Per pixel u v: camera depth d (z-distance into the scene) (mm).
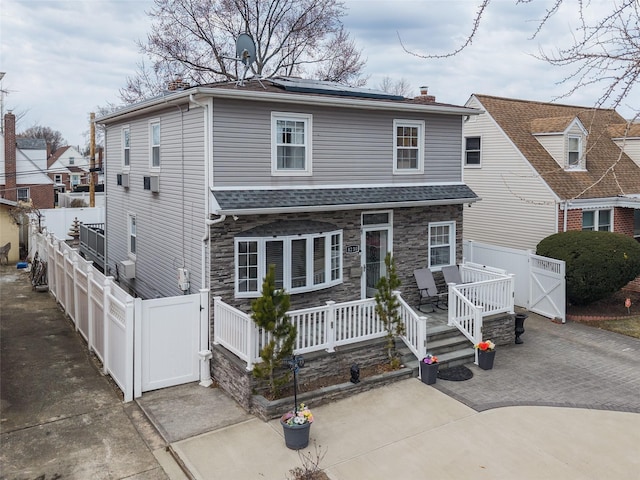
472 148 21844
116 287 11078
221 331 11211
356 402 10320
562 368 12148
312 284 12766
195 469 8039
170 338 10969
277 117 12445
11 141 35000
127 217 17359
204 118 11711
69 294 15641
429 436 9023
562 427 9328
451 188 15289
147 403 10281
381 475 7895
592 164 20906
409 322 11891
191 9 28422
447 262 15633
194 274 12570
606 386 11141
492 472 7941
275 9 29641
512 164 20109
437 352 12289
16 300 18109
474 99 21625
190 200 12617
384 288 11445
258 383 10070
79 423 9562
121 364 10727
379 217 14273
